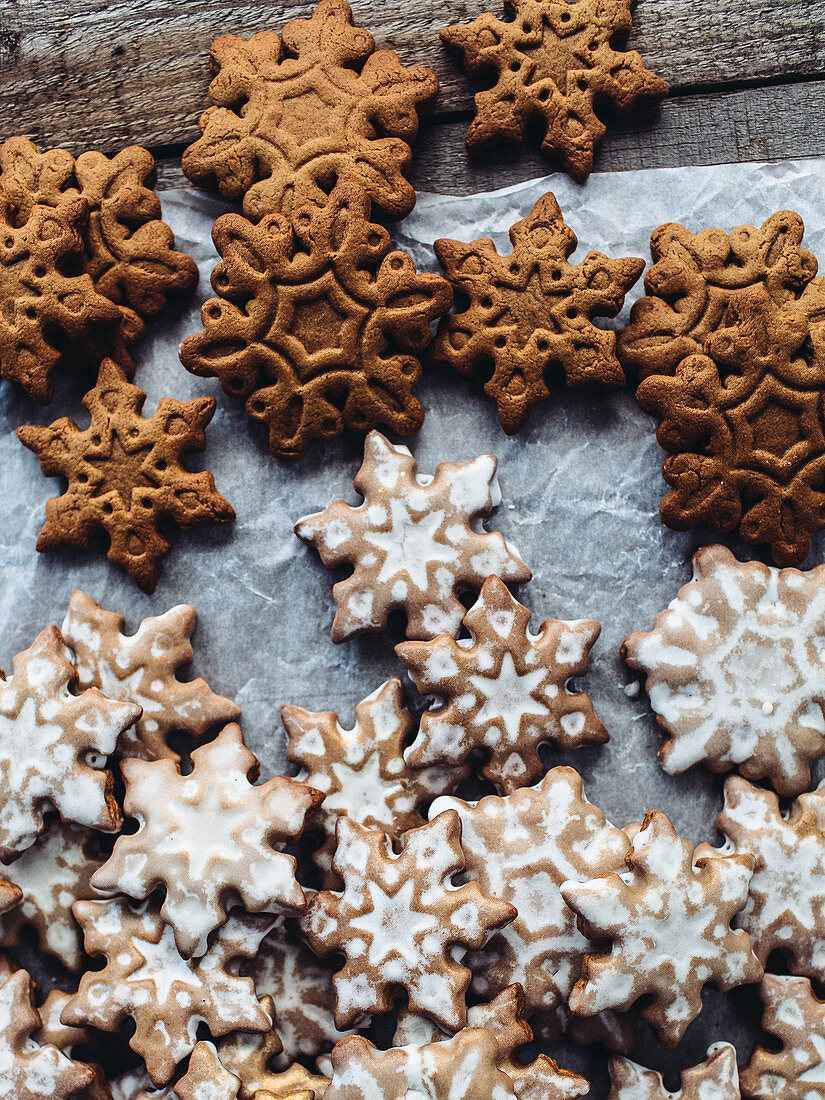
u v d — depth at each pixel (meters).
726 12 0.46
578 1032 0.43
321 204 0.44
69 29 0.47
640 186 0.46
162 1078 0.42
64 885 0.44
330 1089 0.41
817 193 0.46
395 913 0.42
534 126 0.46
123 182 0.45
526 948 0.43
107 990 0.42
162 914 0.42
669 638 0.44
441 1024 0.41
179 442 0.44
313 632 0.46
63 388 0.46
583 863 0.43
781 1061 0.43
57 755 0.43
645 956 0.41
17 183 0.44
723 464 0.44
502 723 0.43
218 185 0.45
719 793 0.45
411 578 0.44
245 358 0.44
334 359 0.44
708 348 0.44
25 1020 0.43
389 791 0.44
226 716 0.44
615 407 0.46
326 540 0.44
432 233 0.46
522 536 0.46
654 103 0.46
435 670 0.43
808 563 0.46
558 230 0.44
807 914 0.43
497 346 0.44
